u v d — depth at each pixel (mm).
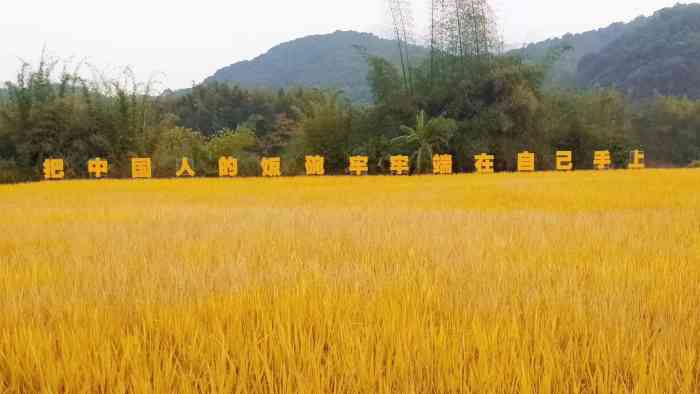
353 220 5742
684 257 3281
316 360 1621
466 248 3697
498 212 6723
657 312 2125
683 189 10539
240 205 8570
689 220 5254
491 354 1646
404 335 1742
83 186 16984
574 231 4578
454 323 1951
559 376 1513
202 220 5957
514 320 1875
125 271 2869
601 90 50719
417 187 13836
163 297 2279
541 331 1829
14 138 25344
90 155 26266
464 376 1515
